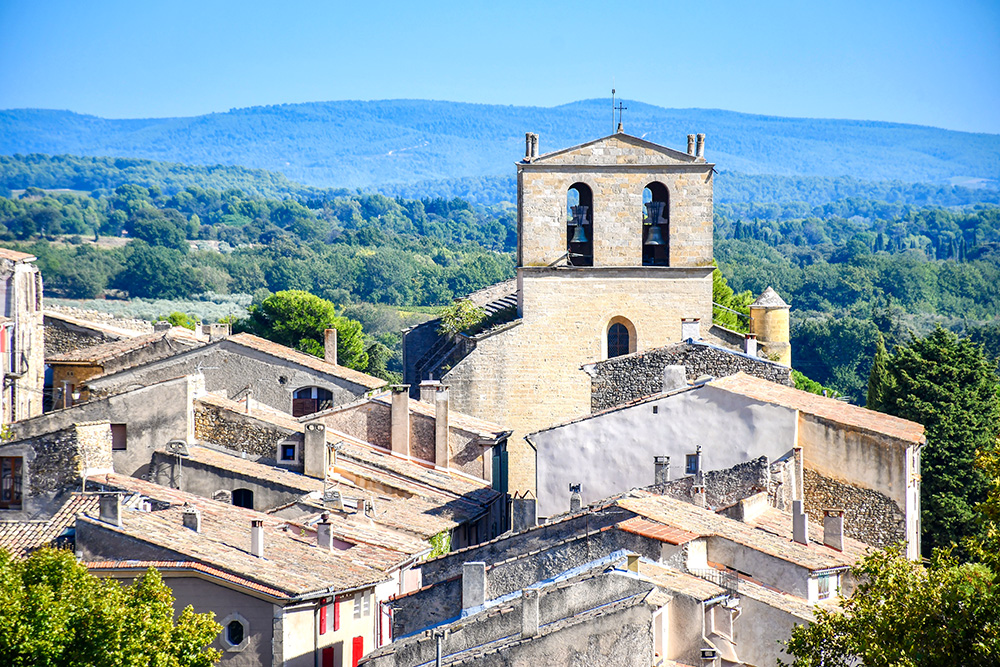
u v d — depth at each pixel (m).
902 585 41.72
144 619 44.81
